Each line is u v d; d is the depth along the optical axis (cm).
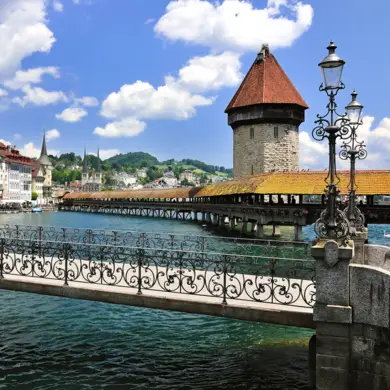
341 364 721
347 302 719
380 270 696
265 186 3588
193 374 1026
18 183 11938
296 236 3425
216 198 5738
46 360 1097
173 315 1482
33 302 1619
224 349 1179
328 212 752
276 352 1161
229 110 5566
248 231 4581
